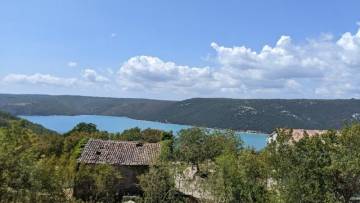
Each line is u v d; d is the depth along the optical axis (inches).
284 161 963.3
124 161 2253.9
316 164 932.6
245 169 1284.4
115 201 1990.7
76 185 1839.3
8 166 1018.1
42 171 1103.6
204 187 1486.2
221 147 2687.0
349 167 890.1
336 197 942.4
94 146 2359.7
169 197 1636.3
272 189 1015.6
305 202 933.2
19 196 1048.8
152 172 1686.8
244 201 1293.1
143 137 4288.9
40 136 3284.9
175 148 2726.4
